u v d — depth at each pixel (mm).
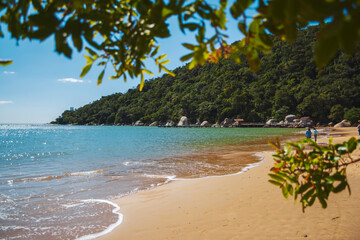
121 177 11375
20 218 6469
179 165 14422
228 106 108500
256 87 107125
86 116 189750
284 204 6098
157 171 12695
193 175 11445
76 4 911
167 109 140375
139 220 6113
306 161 1458
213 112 113812
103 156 20531
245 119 101312
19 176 12250
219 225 5324
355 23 504
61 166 15734
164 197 7898
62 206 7379
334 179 1347
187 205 6914
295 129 70812
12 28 959
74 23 956
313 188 1399
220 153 19797
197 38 1007
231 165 13883
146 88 187250
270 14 609
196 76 160875
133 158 18547
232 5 907
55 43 889
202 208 6539
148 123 147750
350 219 4859
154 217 6230
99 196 8367
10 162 18250
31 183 10461
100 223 6078
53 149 28484
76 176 11812
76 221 6230
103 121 178000
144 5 1019
